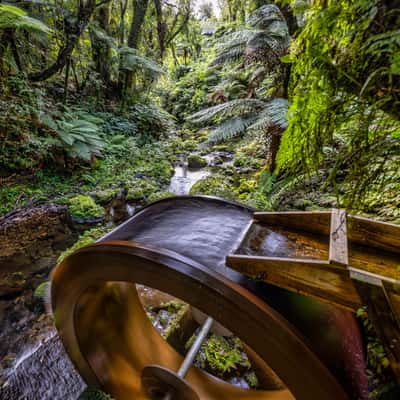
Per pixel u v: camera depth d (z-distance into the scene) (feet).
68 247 8.77
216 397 4.35
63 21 13.58
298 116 2.23
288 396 3.86
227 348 5.33
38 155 11.67
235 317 2.71
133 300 5.13
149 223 4.00
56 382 4.91
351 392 2.48
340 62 1.78
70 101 16.75
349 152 1.93
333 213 3.22
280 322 2.56
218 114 10.31
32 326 5.92
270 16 8.39
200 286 2.78
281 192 7.77
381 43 1.44
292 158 2.56
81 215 10.21
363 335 2.69
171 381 3.90
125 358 4.60
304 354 2.50
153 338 5.15
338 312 2.75
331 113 1.91
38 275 7.45
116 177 13.76
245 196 10.19
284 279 2.49
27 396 4.73
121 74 20.31
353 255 2.86
